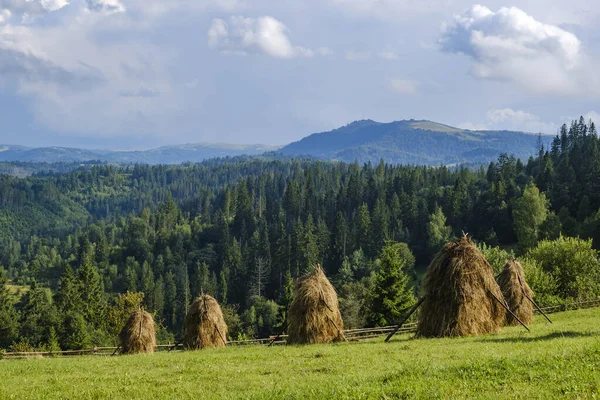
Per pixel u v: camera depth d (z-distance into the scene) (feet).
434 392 35.58
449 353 54.75
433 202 487.61
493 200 435.94
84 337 260.42
